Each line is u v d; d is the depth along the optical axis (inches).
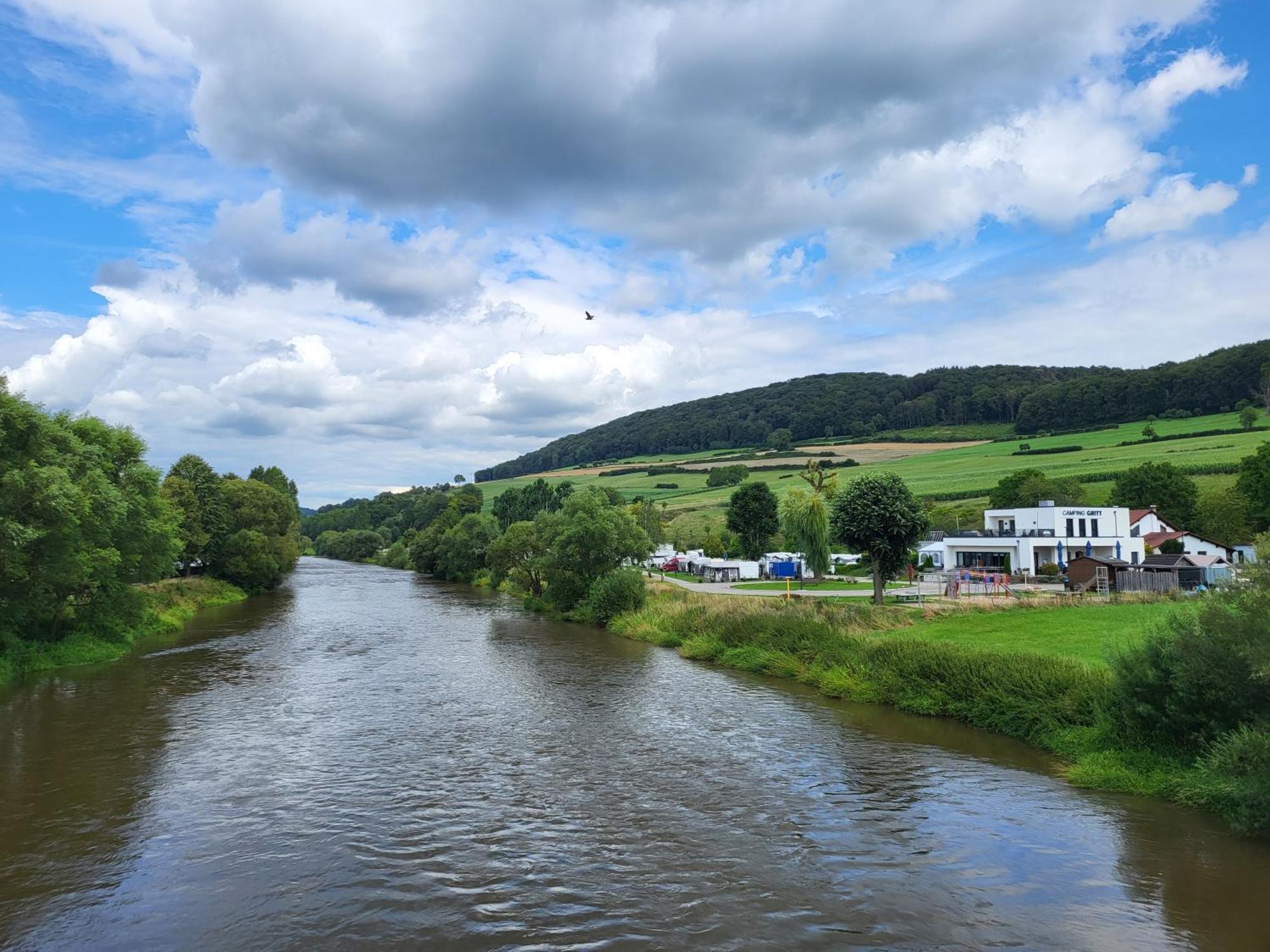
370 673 1369.3
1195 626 695.1
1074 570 2281.0
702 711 1055.0
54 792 725.9
